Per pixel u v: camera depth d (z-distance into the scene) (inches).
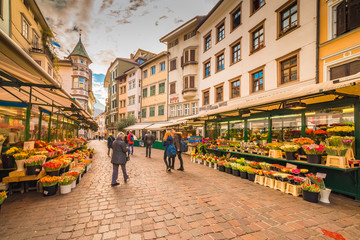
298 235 111.3
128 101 1390.3
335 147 178.9
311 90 185.9
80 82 1326.3
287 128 276.2
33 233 109.5
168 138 297.9
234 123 402.9
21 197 171.6
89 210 143.6
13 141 220.4
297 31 407.5
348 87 162.9
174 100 958.4
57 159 229.8
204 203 160.4
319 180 172.7
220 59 687.7
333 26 346.3
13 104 221.6
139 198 171.5
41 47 663.8
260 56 502.6
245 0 562.9
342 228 121.0
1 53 107.1
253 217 134.8
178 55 949.8
